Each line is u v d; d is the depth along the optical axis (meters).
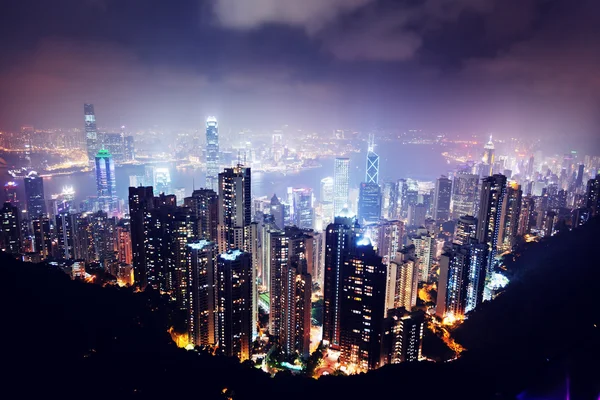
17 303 110.88
